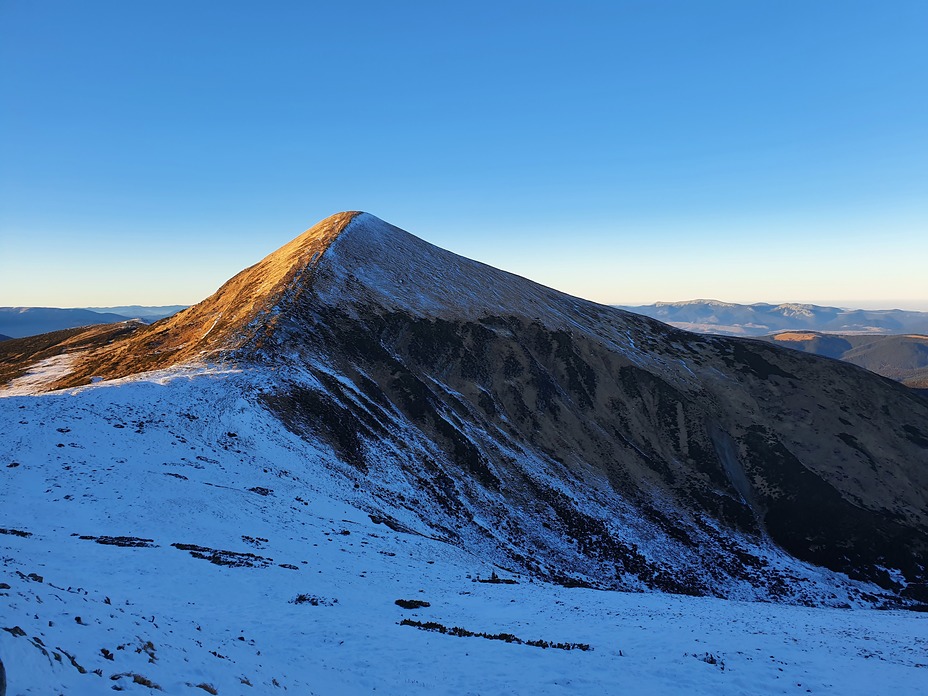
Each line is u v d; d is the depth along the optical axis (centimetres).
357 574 2636
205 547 2547
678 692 1541
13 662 771
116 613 1281
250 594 2077
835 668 1825
